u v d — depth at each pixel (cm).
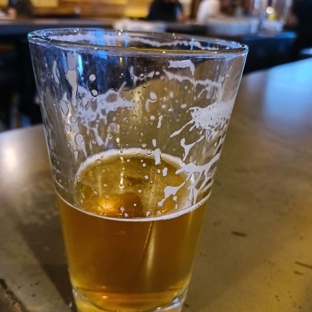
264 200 50
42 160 57
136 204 27
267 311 34
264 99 93
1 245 40
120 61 25
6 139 63
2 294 34
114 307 29
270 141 69
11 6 213
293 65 132
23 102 181
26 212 45
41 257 38
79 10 268
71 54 25
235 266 39
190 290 35
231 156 62
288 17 304
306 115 84
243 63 27
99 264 28
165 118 30
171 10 256
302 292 36
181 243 28
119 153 32
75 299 31
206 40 33
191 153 29
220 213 47
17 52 176
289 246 42
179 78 28
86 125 30
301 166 60
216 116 27
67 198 27
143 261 27
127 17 290
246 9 284
